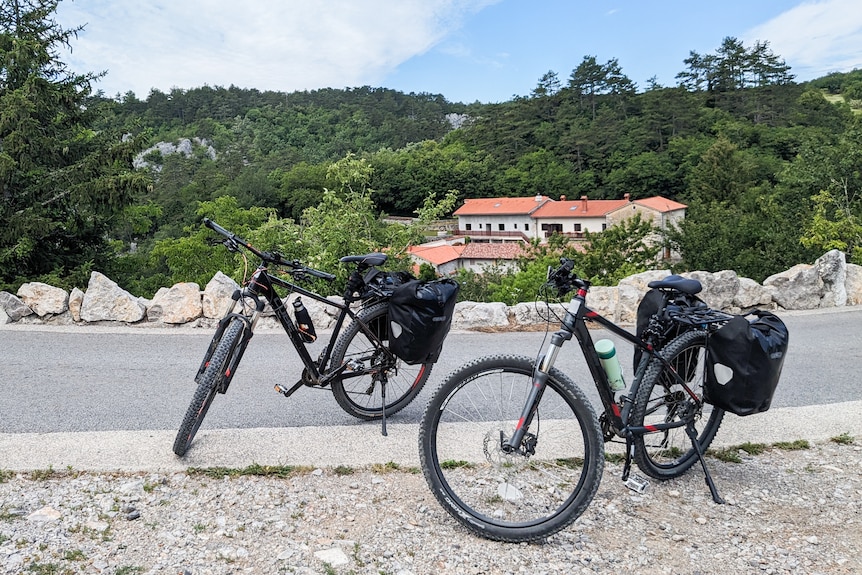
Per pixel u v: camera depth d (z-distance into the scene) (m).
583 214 73.56
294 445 3.79
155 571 2.53
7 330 7.39
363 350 4.18
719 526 3.06
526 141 113.62
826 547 2.87
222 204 35.56
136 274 20.84
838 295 9.52
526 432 2.99
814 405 4.77
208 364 3.58
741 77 119.94
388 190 105.62
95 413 4.51
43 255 16.48
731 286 8.98
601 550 2.82
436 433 3.07
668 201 71.06
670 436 3.69
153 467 3.46
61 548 2.66
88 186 15.81
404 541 2.84
